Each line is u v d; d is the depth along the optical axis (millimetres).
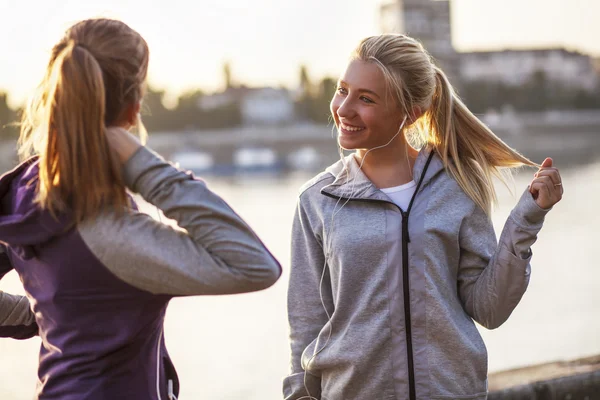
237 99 108625
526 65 112562
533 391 2586
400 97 1931
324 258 2020
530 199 1812
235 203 49625
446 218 1917
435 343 1868
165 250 1251
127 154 1260
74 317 1300
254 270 1259
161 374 1406
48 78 1305
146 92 1368
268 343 16172
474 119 2016
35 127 1327
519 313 16656
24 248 1305
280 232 33281
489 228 1987
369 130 1953
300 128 88188
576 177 54719
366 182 1946
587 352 12992
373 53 1944
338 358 1904
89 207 1238
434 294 1865
